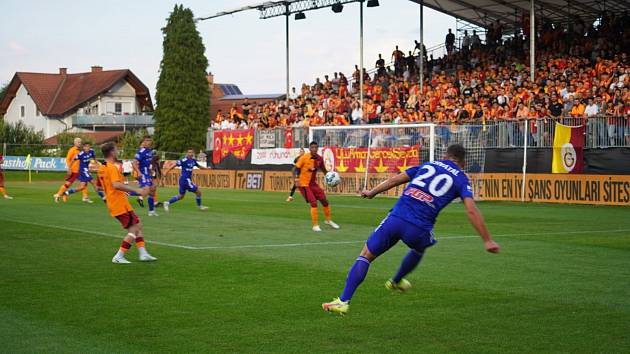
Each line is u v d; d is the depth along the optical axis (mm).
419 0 36594
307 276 10430
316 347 6730
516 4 37938
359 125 31812
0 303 8539
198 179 40719
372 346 6777
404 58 40969
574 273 10781
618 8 35969
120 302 8617
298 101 42688
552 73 31484
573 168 25734
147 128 69188
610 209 23500
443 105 32781
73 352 6535
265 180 36656
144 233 16109
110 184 11500
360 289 9469
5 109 77500
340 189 32562
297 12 41250
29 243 14094
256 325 7535
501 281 10086
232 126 41844
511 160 27406
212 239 15008
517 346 6789
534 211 22766
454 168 7938
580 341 6961
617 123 24875
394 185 8219
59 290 9328
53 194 30625
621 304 8609
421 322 7699
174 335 7121
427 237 7934
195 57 60281
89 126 69188
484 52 37656
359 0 36531
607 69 29391
